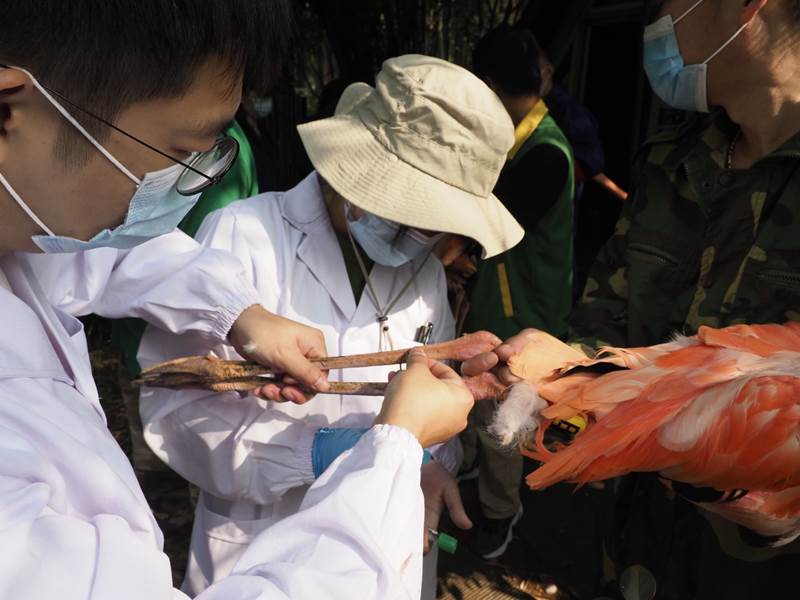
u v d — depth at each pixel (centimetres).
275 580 84
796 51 150
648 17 170
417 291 176
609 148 716
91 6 71
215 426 160
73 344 102
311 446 157
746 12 147
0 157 77
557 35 513
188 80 77
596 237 712
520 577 303
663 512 177
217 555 173
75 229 85
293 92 541
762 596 155
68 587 68
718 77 159
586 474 124
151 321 154
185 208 99
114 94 76
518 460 285
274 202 178
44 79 74
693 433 118
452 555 313
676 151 179
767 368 125
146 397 167
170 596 76
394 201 145
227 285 148
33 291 97
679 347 139
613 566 193
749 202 161
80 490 78
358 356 144
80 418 85
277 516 169
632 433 119
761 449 115
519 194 291
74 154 78
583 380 132
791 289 152
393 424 105
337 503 93
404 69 151
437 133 146
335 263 169
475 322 312
